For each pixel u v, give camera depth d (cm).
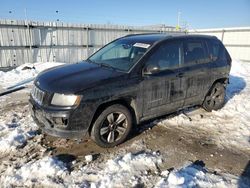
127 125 417
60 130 360
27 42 1241
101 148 408
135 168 353
